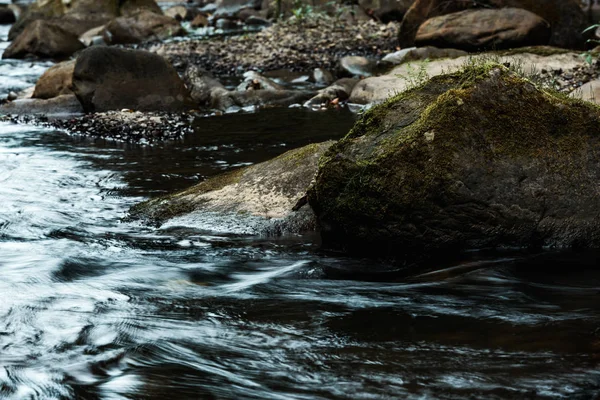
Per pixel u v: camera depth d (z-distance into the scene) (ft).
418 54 42.24
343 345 11.88
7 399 10.30
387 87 35.76
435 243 15.69
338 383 10.62
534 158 15.70
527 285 14.40
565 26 43.80
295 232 17.85
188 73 39.83
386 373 10.87
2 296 14.25
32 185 22.76
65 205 20.66
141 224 18.86
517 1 44.32
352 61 43.37
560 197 15.75
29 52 58.90
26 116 35.22
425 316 13.00
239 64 49.39
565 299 13.64
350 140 16.46
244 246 17.21
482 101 15.66
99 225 18.92
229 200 18.89
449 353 11.44
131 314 13.34
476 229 15.60
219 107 36.27
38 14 74.59
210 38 65.62
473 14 43.96
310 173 18.85
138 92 35.78
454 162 15.21
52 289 14.69
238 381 10.75
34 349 11.86
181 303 13.91
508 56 38.45
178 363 11.36
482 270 15.14
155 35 67.51
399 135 15.88
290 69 47.03
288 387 10.55
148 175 23.66
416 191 15.30
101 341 12.16
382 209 15.58
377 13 64.39
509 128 15.71
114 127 30.99
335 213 16.24
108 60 35.76
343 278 15.24
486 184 15.37
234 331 12.54
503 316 12.87
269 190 18.84
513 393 10.16
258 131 30.27
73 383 10.71
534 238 15.90
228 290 14.61
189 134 30.25
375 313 13.21
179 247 17.25
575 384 10.32
